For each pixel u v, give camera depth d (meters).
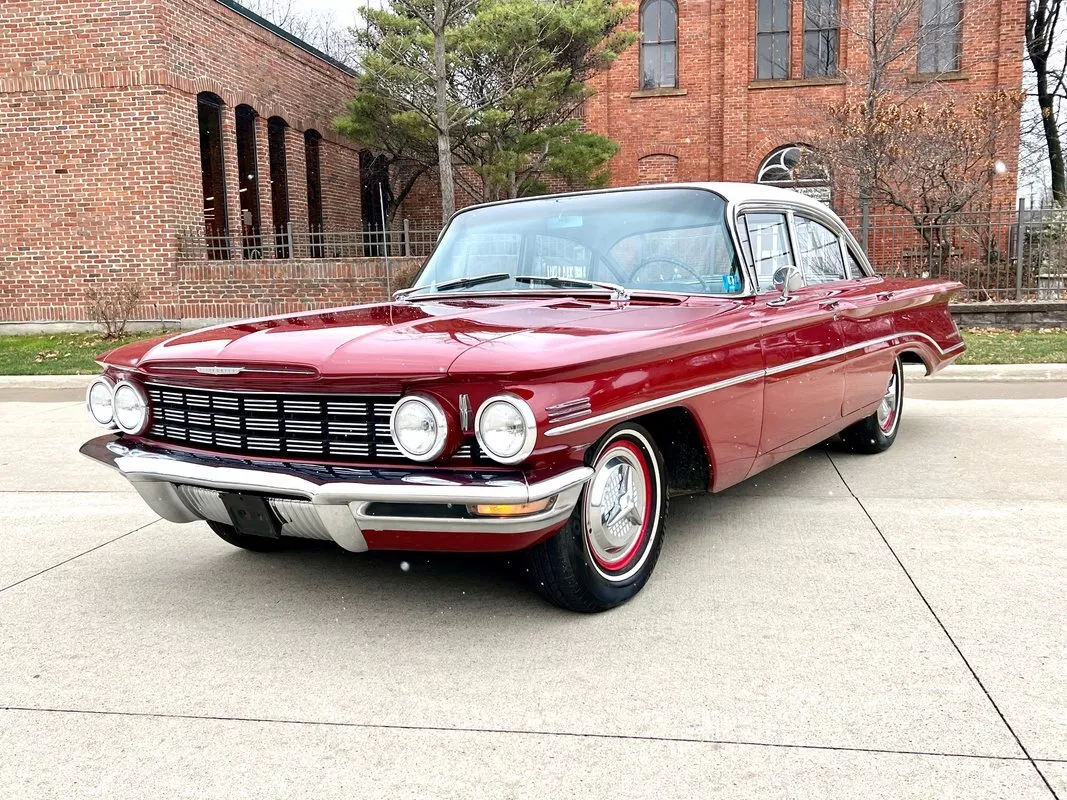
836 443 6.02
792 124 18.58
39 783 2.21
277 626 3.17
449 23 14.26
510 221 4.31
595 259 3.96
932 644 2.85
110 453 3.33
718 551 3.84
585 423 2.73
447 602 3.35
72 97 13.84
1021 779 2.11
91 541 4.28
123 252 14.13
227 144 15.41
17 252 14.36
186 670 2.83
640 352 2.93
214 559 3.97
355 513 2.73
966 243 15.13
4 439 7.09
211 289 14.09
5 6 13.74
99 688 2.71
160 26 13.52
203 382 3.08
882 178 14.02
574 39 14.78
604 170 17.84
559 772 2.20
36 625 3.22
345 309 3.85
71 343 13.18
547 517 2.66
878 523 4.20
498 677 2.71
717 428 3.44
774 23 19.03
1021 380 9.00
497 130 15.00
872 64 15.94
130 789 2.17
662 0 19.44
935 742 2.28
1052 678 2.60
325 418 2.85
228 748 2.35
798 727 2.37
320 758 2.29
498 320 3.17
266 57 16.59
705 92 19.25
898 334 5.23
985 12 17.62
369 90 15.64
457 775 2.20
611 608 3.22
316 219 18.84
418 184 21.25
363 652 2.93
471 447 2.68
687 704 2.51
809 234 4.67
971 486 4.85
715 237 3.83
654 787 2.12
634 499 3.25
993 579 3.42
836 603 3.22
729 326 3.43
